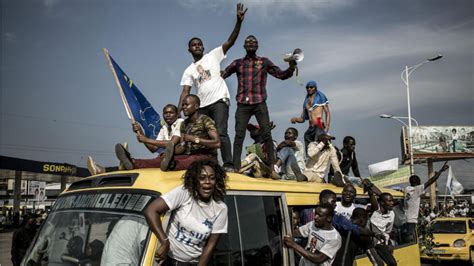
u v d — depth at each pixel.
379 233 5.97
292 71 5.89
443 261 15.48
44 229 3.80
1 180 45.62
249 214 3.80
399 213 7.30
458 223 15.62
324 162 6.68
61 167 32.03
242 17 5.66
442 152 38.09
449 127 38.88
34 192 31.00
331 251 4.23
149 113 5.95
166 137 5.17
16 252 7.40
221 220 3.22
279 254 4.02
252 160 5.48
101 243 3.25
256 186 4.01
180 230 3.11
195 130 4.58
